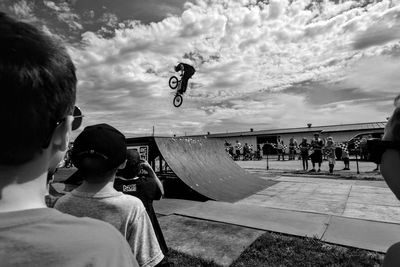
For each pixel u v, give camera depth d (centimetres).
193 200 644
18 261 48
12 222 53
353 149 1766
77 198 143
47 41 60
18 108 53
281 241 371
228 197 684
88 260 54
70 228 58
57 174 1230
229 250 349
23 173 57
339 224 443
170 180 736
